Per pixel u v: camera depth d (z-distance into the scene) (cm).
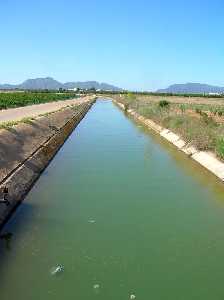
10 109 5978
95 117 6962
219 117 4559
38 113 4953
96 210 1841
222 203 1980
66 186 2214
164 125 4584
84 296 1152
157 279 1254
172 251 1449
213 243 1520
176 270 1315
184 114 4641
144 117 6094
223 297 1164
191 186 2262
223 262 1375
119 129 5031
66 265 1330
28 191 2116
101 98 19350
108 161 2902
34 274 1270
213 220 1750
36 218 1736
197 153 3008
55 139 3644
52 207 1873
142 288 1202
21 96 9662
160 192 2139
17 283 1216
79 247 1463
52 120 4472
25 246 1466
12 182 2017
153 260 1377
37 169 2508
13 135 2806
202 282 1244
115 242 1509
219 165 2538
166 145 3706
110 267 1323
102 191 2131
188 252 1441
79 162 2858
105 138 4159
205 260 1386
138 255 1411
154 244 1501
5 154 2328
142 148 3503
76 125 5466
